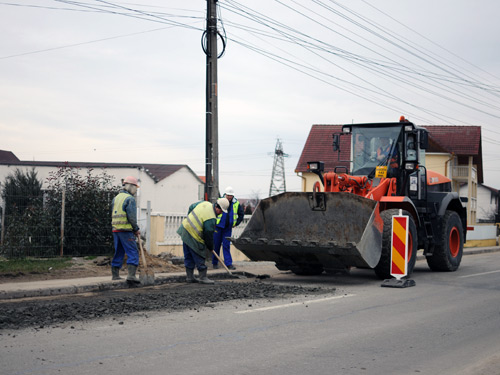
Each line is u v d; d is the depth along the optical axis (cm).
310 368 480
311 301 832
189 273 1055
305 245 1018
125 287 982
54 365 475
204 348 539
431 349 556
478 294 940
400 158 1200
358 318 705
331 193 1069
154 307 760
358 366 489
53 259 1234
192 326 640
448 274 1278
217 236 1288
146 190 4191
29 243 1245
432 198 1327
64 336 584
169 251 1444
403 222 1034
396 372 474
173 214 1468
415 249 1107
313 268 1212
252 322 668
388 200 1109
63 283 939
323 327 646
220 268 1294
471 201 4419
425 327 661
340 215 1062
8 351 520
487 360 518
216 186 1313
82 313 709
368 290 970
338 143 1241
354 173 1212
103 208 1321
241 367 478
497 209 7062
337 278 1160
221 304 796
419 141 1202
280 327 641
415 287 1022
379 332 626
